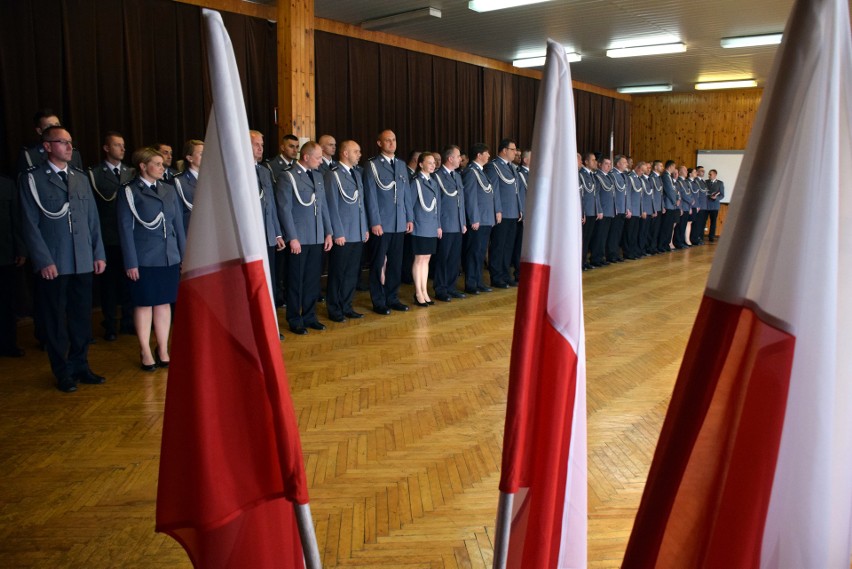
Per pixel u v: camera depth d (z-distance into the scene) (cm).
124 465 261
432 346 434
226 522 98
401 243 537
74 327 355
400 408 323
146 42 562
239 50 624
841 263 80
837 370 81
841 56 75
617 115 1284
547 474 103
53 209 339
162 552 202
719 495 83
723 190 1155
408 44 803
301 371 380
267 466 101
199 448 97
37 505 229
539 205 98
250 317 99
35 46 498
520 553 105
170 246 374
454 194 577
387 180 520
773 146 76
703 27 745
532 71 1020
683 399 85
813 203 76
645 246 970
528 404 102
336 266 497
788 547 81
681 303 595
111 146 441
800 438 79
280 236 466
